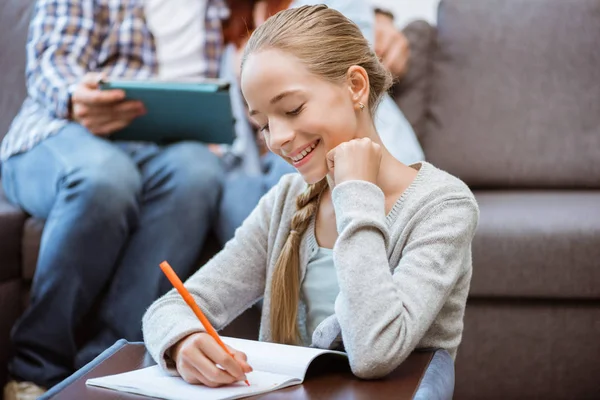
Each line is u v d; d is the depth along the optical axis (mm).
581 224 2109
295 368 1163
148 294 2164
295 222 1395
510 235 2113
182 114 2182
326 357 1238
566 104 2598
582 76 2617
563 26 2662
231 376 1124
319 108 1262
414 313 1176
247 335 2172
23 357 2154
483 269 2121
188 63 2549
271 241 1456
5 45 2791
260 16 2555
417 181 1336
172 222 2186
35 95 2422
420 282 1210
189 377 1141
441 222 1265
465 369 2178
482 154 2604
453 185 1318
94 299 2174
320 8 1344
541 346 2150
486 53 2689
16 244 2240
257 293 1483
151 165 2277
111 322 2174
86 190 2119
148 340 1266
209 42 2562
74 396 1100
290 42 1265
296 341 1390
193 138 2303
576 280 2098
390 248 1289
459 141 2631
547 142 2580
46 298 2125
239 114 2498
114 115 2238
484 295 2135
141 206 2234
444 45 2740
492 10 2730
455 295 1327
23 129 2396
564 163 2557
